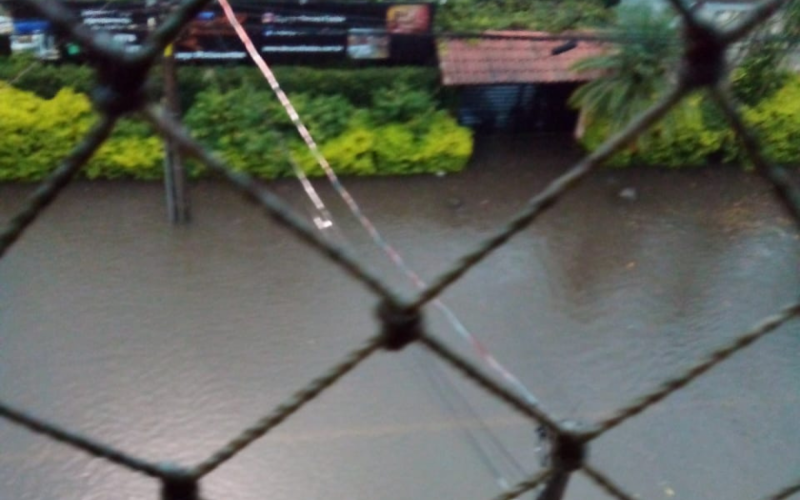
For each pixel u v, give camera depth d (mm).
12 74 13125
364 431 9227
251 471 8727
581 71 13852
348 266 1287
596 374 10391
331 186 13750
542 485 2156
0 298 10914
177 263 11758
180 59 13375
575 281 12055
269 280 11547
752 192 14359
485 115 15375
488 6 14852
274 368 10086
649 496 8844
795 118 13508
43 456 8734
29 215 1126
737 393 10219
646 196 14117
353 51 14180
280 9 13352
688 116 13109
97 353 10148
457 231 13086
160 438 9078
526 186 14234
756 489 9023
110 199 13031
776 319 1642
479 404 9609
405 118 14312
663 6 12406
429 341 1411
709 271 12477
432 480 8734
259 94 13477
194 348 10312
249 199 1202
